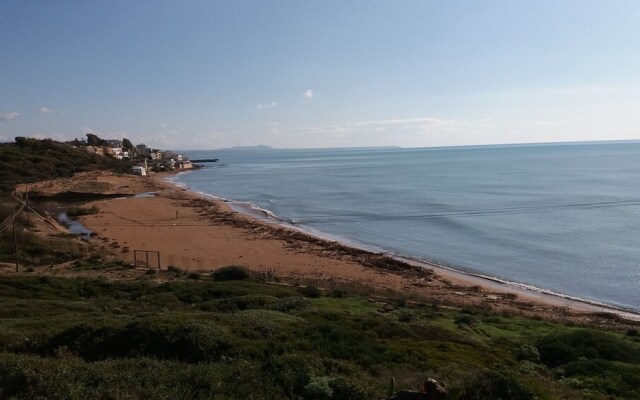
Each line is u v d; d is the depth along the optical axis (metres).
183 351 11.52
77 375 8.89
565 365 15.72
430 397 6.43
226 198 94.69
